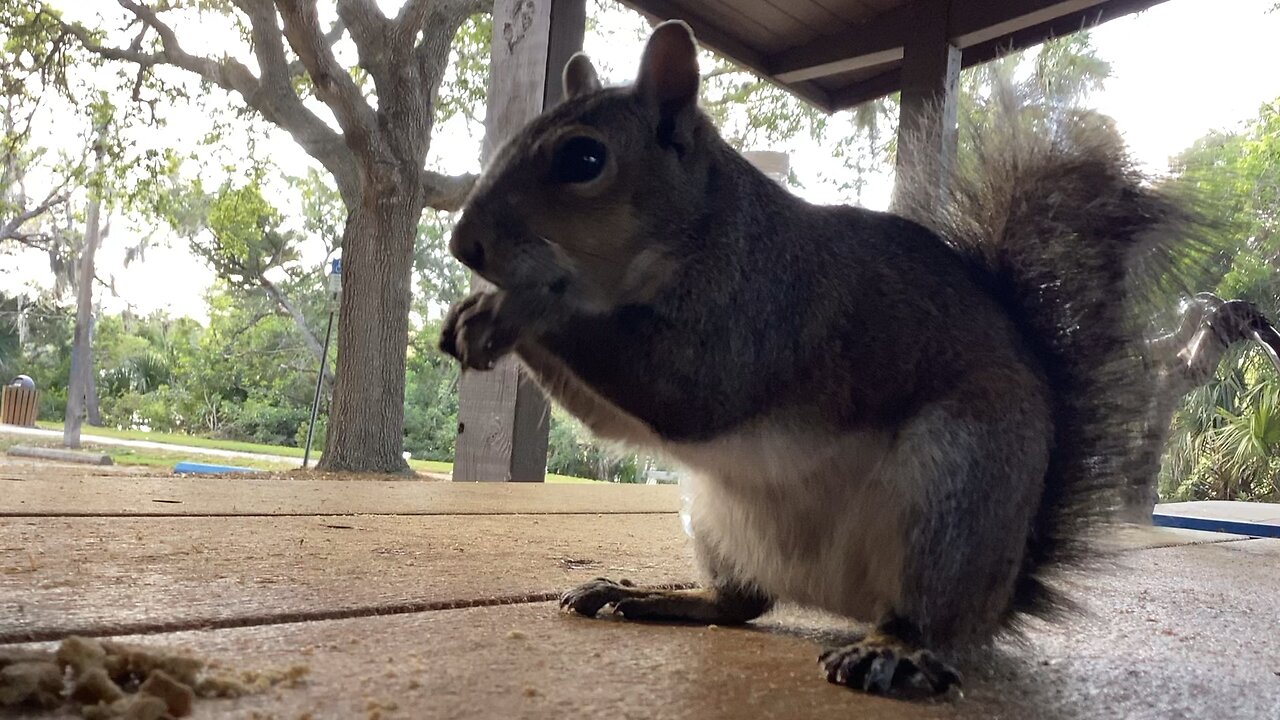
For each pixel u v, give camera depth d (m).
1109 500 0.19
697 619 0.20
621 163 0.19
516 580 0.21
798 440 0.19
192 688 0.11
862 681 0.15
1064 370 0.20
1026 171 0.21
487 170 0.20
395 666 0.13
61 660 0.11
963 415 0.17
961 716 0.13
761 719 0.12
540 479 0.46
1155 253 0.21
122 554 0.20
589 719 0.11
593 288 0.19
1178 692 0.15
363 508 0.33
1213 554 0.37
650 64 0.20
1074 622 0.21
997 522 0.17
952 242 0.21
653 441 0.20
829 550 0.19
